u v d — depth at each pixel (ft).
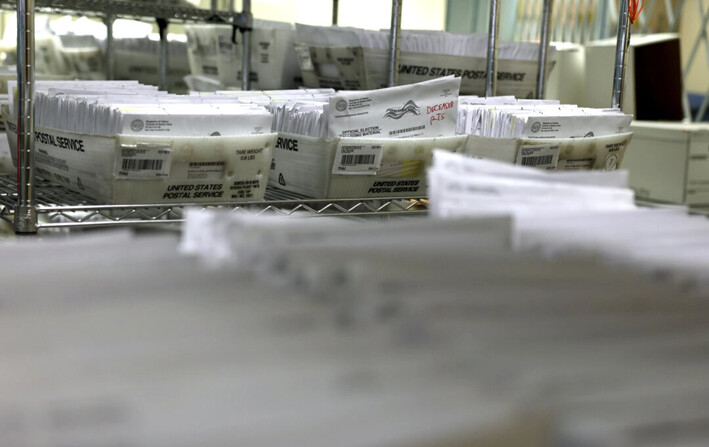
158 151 3.74
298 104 4.47
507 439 0.86
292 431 0.83
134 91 4.67
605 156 4.61
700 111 12.82
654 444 0.88
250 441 0.80
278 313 1.18
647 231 1.77
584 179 2.21
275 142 4.08
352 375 0.96
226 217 1.58
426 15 13.19
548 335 1.12
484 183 2.05
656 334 1.15
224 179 3.95
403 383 0.95
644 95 11.02
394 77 5.79
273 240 1.48
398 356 1.03
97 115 3.78
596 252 1.59
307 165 4.25
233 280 1.34
